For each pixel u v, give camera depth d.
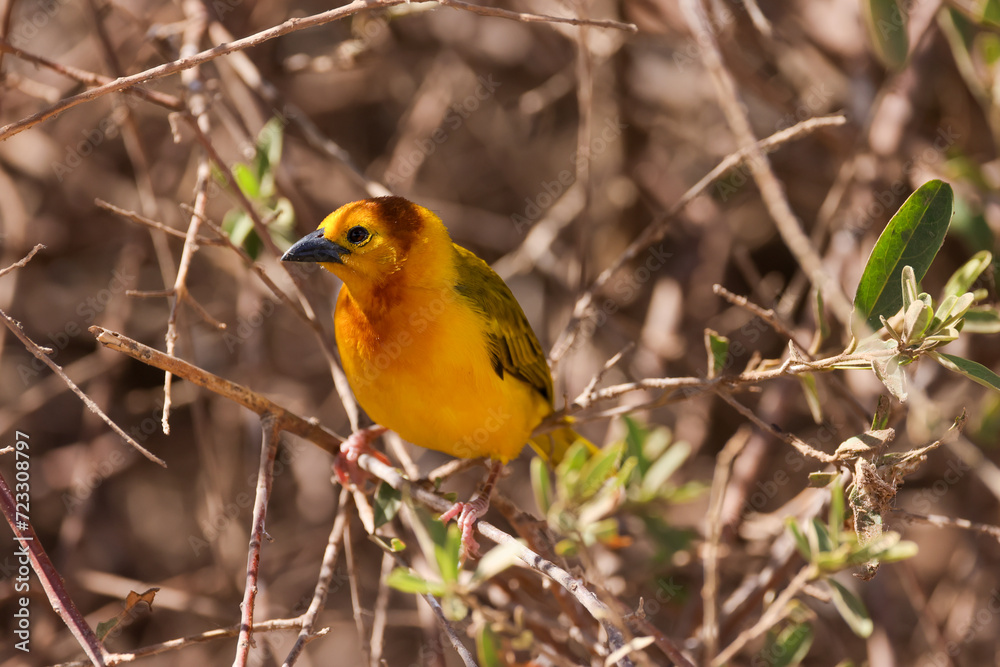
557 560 7.84
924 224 6.28
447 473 8.38
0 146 13.27
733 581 10.88
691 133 14.45
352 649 13.20
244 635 5.62
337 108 14.95
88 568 12.75
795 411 12.77
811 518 8.13
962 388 11.39
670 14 12.01
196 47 9.01
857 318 6.24
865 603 10.12
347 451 7.74
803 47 12.67
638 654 5.99
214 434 12.65
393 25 14.28
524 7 12.73
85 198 13.70
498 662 7.84
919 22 11.14
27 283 13.39
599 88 14.05
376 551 13.11
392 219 7.88
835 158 12.63
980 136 12.00
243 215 9.18
